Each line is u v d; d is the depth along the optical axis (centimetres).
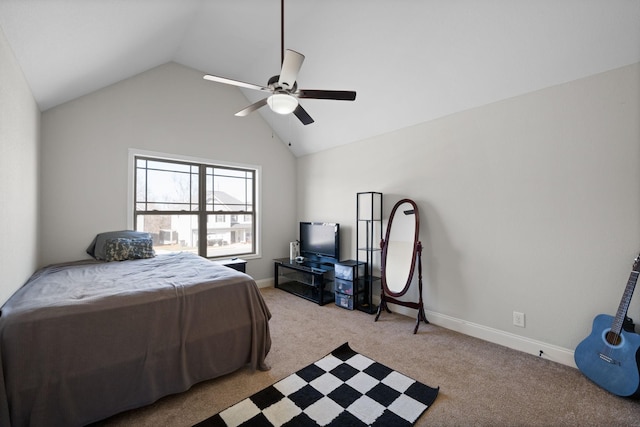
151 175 352
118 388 153
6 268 166
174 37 292
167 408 167
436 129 295
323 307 351
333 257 393
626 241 191
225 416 160
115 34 219
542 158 226
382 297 316
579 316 210
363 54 268
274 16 262
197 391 183
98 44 219
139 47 267
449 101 271
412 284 316
